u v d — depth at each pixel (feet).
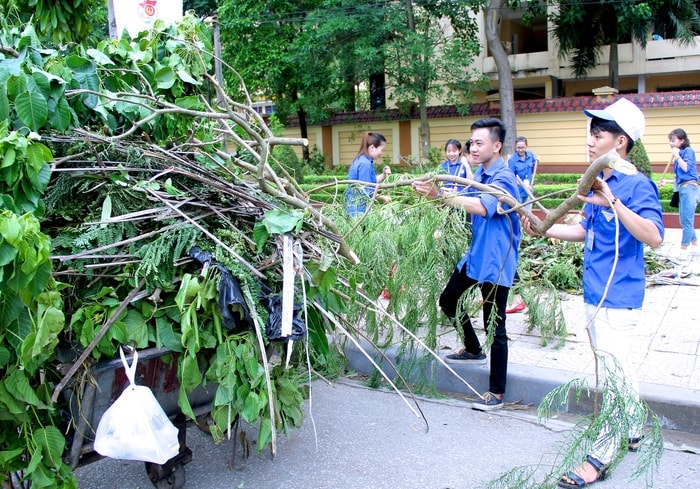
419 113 66.18
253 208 10.30
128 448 8.49
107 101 10.77
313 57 61.05
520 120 61.67
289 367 10.43
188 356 8.98
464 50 60.18
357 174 21.58
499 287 13.64
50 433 8.37
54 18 14.64
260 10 62.69
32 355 7.48
